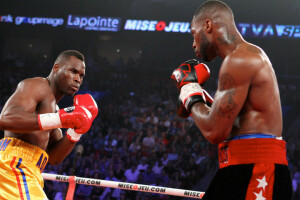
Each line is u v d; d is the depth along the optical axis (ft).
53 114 6.64
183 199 24.88
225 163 5.29
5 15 56.03
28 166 6.84
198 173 28.04
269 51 48.14
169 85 48.60
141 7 52.42
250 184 4.93
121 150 31.32
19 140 6.95
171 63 52.65
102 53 65.77
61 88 7.52
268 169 4.91
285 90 45.14
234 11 48.98
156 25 50.98
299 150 31.45
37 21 55.01
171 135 32.91
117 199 25.11
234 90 5.05
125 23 52.11
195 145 31.45
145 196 25.07
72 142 7.89
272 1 47.70
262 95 5.15
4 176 6.56
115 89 48.44
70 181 9.35
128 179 27.09
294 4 46.42
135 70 52.21
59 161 8.03
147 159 29.58
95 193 25.26
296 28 45.06
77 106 6.94
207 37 5.78
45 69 53.16
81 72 7.57
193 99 5.60
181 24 50.29
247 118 5.25
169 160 28.71
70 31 54.54
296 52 47.55
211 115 5.14
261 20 48.01
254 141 5.08
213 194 5.31
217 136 5.09
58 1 55.01
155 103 44.01
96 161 28.81
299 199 25.68
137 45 64.44
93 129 36.55
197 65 6.07
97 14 54.95
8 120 6.42
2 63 53.31
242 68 5.08
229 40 5.60
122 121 38.58
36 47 64.64
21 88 6.85
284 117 42.29
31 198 6.56
